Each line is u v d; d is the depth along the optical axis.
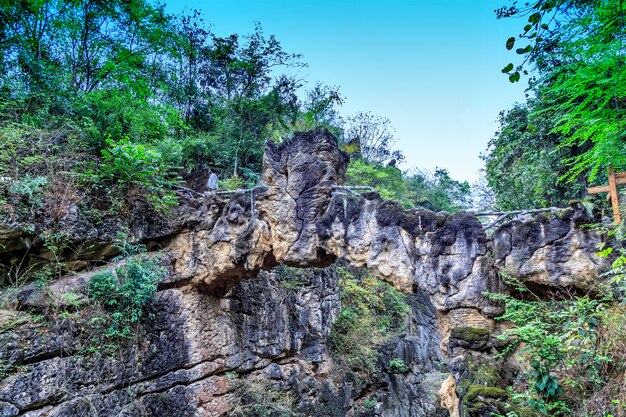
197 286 9.12
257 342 10.09
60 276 7.58
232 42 15.88
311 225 7.95
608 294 5.43
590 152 4.34
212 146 14.20
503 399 6.04
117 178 8.70
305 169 8.19
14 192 7.14
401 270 7.05
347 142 20.67
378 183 19.77
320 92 17.41
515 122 12.62
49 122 8.62
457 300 6.64
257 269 8.68
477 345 6.67
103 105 9.79
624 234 4.98
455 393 6.55
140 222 8.80
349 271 15.64
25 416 6.24
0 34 9.30
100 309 7.57
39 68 9.16
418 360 16.39
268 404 9.80
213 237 8.76
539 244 6.20
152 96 13.57
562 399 5.52
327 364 12.41
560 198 10.74
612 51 3.17
